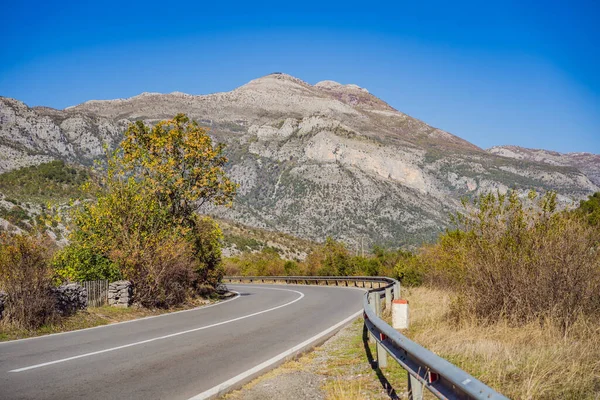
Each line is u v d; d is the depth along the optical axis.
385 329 6.62
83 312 14.52
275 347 9.78
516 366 6.61
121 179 19.64
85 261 17.16
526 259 10.02
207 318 15.48
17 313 11.80
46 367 7.71
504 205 11.15
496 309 10.09
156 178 23.39
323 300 23.09
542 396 5.32
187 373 7.31
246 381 7.03
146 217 19.39
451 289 16.73
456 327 10.02
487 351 7.53
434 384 4.44
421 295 19.38
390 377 7.10
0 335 11.01
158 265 18.39
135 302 17.52
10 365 7.86
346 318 15.36
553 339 7.99
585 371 5.97
